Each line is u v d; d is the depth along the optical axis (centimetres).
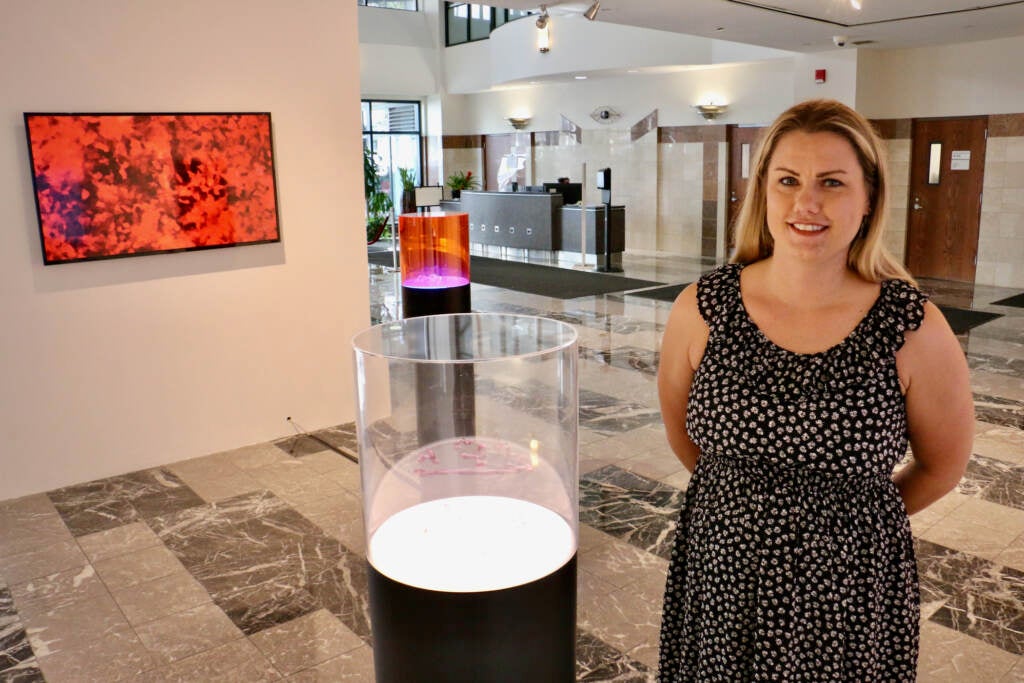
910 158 1141
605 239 1308
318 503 439
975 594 333
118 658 301
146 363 486
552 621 128
